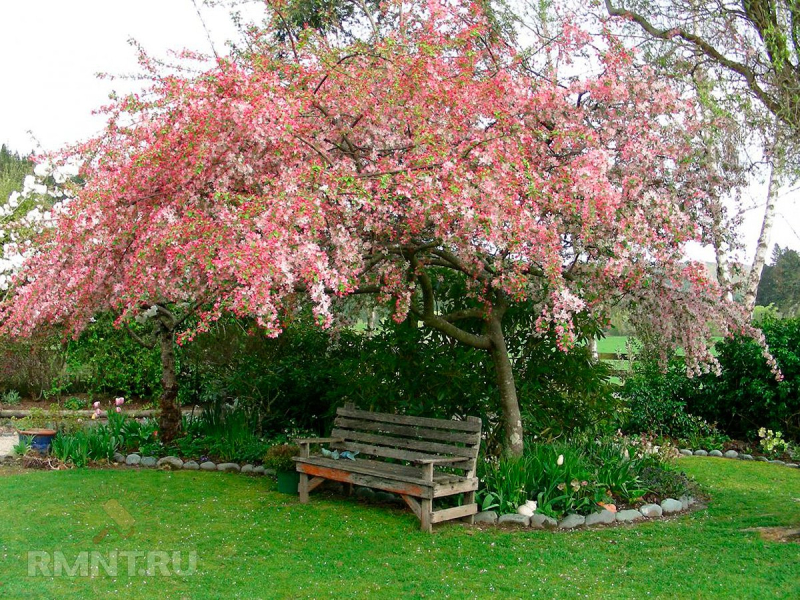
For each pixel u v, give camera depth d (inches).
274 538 183.3
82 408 452.1
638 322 251.0
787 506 231.1
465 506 201.8
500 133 201.0
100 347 433.7
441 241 203.9
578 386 270.4
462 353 265.0
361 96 196.2
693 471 296.5
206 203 187.9
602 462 241.1
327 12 341.4
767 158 322.3
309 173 177.6
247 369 325.7
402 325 274.2
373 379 274.7
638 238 198.1
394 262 223.8
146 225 182.5
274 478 257.4
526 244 193.6
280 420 328.5
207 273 174.2
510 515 203.2
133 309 199.8
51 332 314.0
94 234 184.7
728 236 241.4
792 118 319.6
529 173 187.5
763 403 348.5
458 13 231.9
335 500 226.4
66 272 197.0
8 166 685.9
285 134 178.4
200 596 143.1
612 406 279.3
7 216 401.4
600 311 228.2
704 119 247.6
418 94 197.2
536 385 266.1
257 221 163.8
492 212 182.7
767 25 325.4
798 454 322.7
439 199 176.4
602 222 200.2
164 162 183.2
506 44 241.0
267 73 193.3
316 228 170.7
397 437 226.8
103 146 220.4
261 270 157.1
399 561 166.7
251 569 159.6
